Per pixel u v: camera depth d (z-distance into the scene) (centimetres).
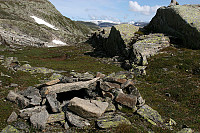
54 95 1264
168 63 2841
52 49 7588
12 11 13662
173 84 2064
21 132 900
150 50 3597
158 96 1748
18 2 16300
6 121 1014
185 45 3853
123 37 4769
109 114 1157
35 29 10806
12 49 6309
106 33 8356
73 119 1030
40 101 1246
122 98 1262
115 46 5338
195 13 3972
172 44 3969
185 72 2433
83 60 4966
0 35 7225
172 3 5497
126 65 3600
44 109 1112
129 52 4066
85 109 1050
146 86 2119
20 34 8806
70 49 7688
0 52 5281
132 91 1402
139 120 1112
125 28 5372
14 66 2786
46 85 1401
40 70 2823
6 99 1360
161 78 2384
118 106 1242
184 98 1644
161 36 4222
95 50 7331
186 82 2047
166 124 1100
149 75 2566
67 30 16675
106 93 1355
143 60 3164
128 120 1067
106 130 954
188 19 3806
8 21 9750
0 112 1112
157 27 5284
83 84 1432
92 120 1072
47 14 17188
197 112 1343
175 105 1484
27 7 16188
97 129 972
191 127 1081
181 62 2764
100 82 1412
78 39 13600
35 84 2008
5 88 1712
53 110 1086
